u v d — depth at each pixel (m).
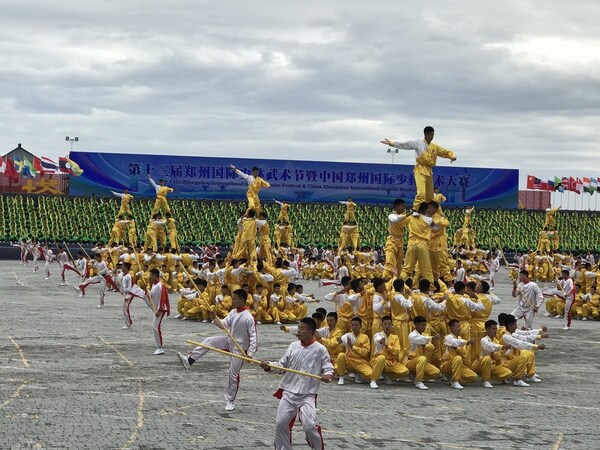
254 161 81.06
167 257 42.72
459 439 13.32
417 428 14.05
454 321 18.48
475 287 19.66
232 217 74.75
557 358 23.36
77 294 40.34
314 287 49.59
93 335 25.33
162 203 45.50
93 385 17.16
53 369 19.00
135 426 13.55
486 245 78.75
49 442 12.34
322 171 82.38
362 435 13.41
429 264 21.36
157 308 21.75
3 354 21.08
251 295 30.23
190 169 79.69
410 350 18.30
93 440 12.53
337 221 76.81
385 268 22.25
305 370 11.49
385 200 83.44
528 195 95.88
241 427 13.67
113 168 77.94
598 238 82.94
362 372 18.09
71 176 77.06
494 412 15.62
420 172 22.00
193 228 72.94
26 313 31.11
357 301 19.08
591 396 17.52
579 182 88.31
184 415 14.48
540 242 63.53
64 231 70.38
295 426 13.99
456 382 18.22
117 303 36.44
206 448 12.26
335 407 15.68
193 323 29.75
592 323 33.25
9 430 13.04
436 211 21.98
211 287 30.72
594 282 35.34
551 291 31.47
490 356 18.64
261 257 31.84
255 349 14.92
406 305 18.59
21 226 70.31
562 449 12.84
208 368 19.73
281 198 81.94
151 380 17.92
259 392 16.81
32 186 80.19
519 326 31.14
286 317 30.45
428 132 21.98
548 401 16.88
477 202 85.00
